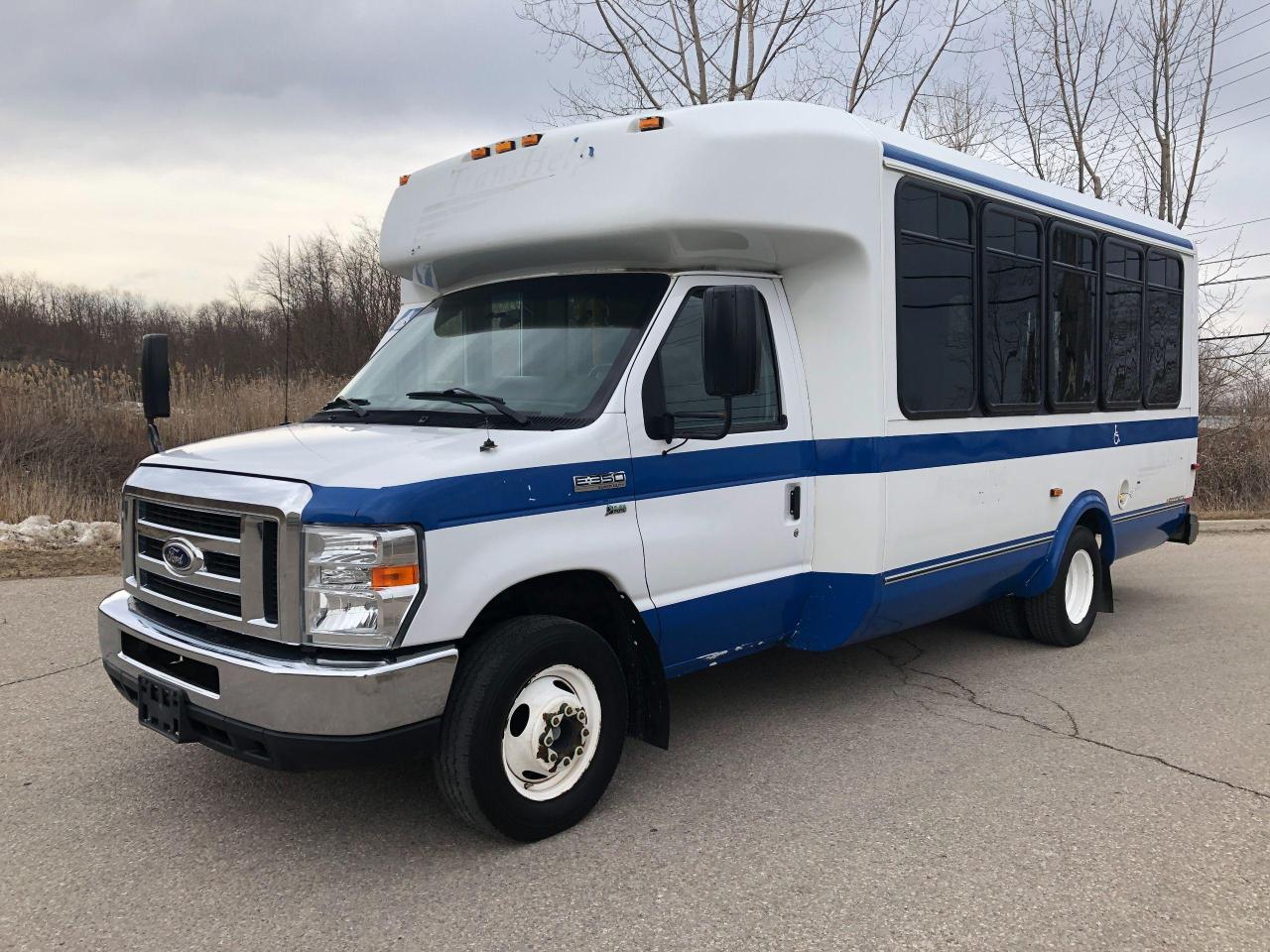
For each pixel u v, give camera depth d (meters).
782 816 4.25
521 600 4.06
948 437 5.53
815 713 5.61
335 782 4.54
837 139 4.82
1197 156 16.97
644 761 4.89
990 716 5.58
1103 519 7.27
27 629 6.88
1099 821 4.22
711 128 4.42
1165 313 8.03
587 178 4.52
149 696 3.89
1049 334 6.49
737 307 3.94
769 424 4.88
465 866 3.79
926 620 5.84
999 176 6.04
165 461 4.13
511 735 3.86
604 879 3.70
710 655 4.76
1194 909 3.51
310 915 3.44
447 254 5.04
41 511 11.05
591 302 4.63
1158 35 16.66
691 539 4.45
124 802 4.30
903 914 3.46
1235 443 16.23
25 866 3.75
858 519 5.04
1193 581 9.76
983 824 4.18
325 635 3.43
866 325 4.96
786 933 3.35
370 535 3.39
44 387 13.42
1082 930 3.37
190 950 3.22
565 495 3.94
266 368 16.89
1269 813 4.32
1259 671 6.53
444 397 4.40
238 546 3.61
